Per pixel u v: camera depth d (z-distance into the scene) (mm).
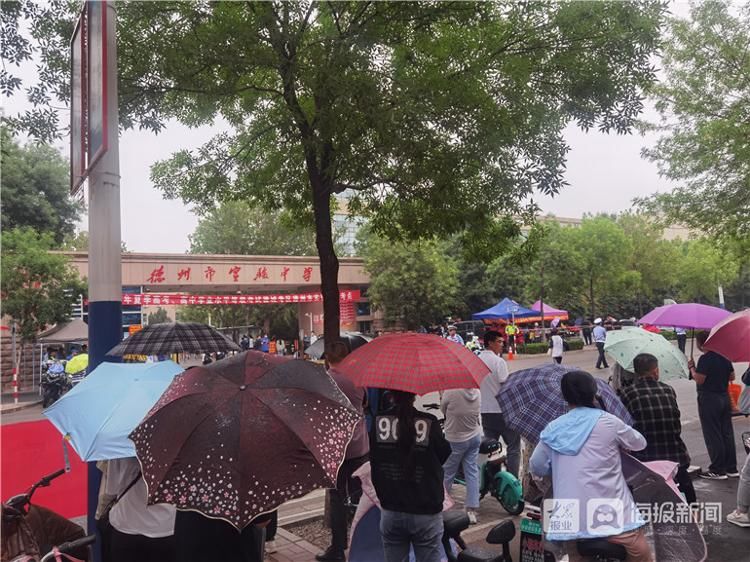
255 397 2656
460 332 32469
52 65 6570
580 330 33594
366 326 40219
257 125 8195
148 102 7000
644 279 41031
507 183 6887
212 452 2477
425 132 6414
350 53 6238
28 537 3344
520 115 6496
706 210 14539
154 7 6508
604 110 6746
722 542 5297
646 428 5246
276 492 2430
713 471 7367
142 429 2688
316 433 2588
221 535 2926
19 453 8430
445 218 7688
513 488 6293
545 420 4172
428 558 3568
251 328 36844
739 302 56219
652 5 6629
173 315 54062
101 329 4500
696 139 13898
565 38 6688
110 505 3803
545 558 4262
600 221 36500
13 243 21219
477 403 6047
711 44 13555
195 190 8336
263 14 6270
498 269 39219
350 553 4301
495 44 6645
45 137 6645
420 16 6691
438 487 3551
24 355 23812
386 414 3662
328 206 6977
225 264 32938
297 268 35219
